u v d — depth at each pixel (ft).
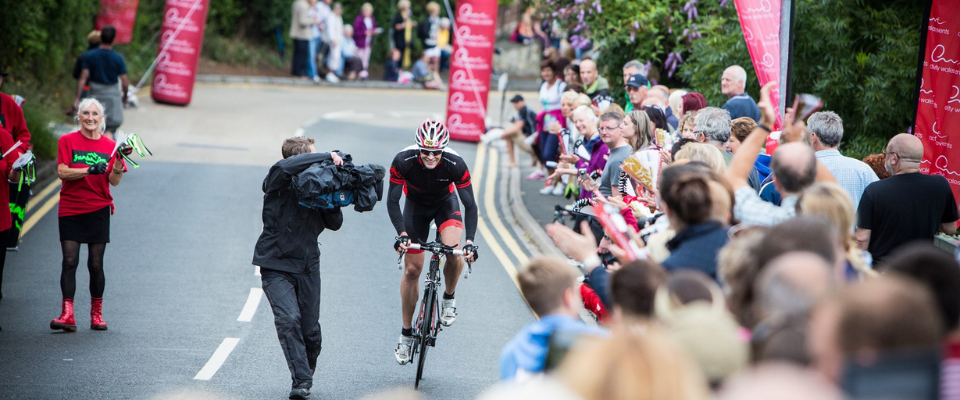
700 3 119.44
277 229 52.90
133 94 169.58
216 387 54.03
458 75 155.02
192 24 175.83
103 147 64.08
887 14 93.09
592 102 97.45
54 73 163.73
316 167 50.96
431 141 54.75
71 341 61.98
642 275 28.66
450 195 60.64
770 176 54.08
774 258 29.99
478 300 74.64
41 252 85.05
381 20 268.82
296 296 53.88
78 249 64.44
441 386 55.77
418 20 273.54
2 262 65.82
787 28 65.26
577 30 125.90
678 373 18.51
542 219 101.45
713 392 25.48
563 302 29.60
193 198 107.45
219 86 217.77
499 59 265.54
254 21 263.29
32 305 69.82
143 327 65.57
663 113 71.82
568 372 19.36
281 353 61.21
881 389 19.12
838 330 20.34
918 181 48.65
